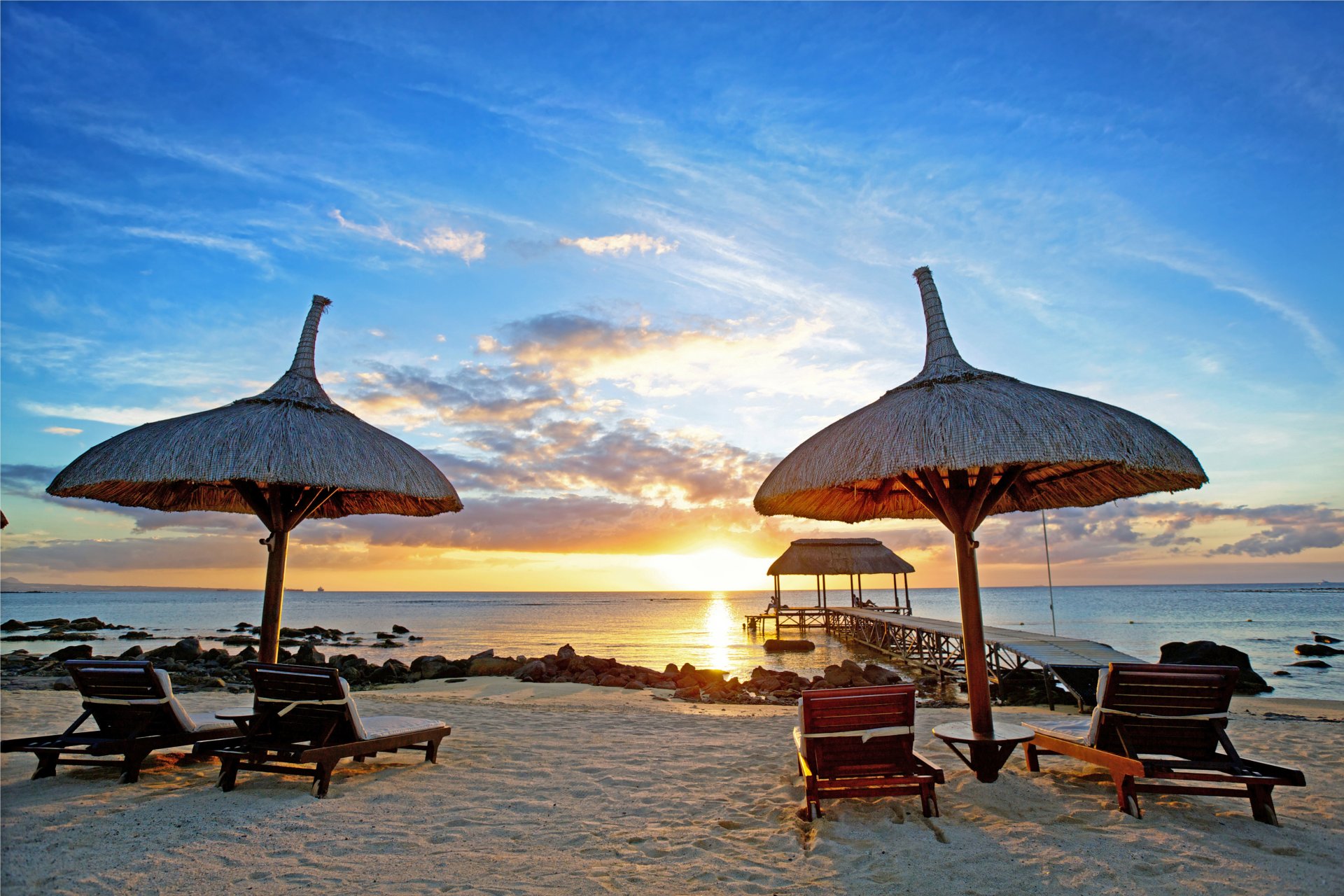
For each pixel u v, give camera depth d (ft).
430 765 17.78
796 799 14.80
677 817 13.97
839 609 124.47
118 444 17.21
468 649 99.09
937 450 13.83
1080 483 19.66
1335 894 10.19
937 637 66.08
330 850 11.98
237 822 13.21
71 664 15.88
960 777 15.66
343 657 65.87
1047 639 49.01
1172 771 13.75
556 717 26.40
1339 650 88.38
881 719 13.66
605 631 139.54
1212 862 11.22
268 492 19.16
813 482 15.31
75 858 11.50
